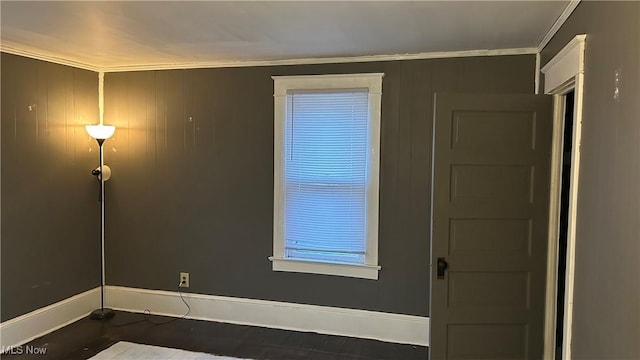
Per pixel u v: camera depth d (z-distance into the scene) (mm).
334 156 3871
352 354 3586
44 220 3881
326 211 3926
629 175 1580
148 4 2449
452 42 3281
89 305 4359
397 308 3836
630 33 1584
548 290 2932
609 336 1750
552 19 2686
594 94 1966
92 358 3441
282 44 3363
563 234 2906
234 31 3008
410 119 3705
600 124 1883
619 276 1658
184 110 4215
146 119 4316
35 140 3773
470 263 2945
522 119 2885
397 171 3756
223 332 3980
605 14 1840
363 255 3875
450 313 2961
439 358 2977
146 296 4418
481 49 3494
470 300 2955
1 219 3520
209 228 4234
